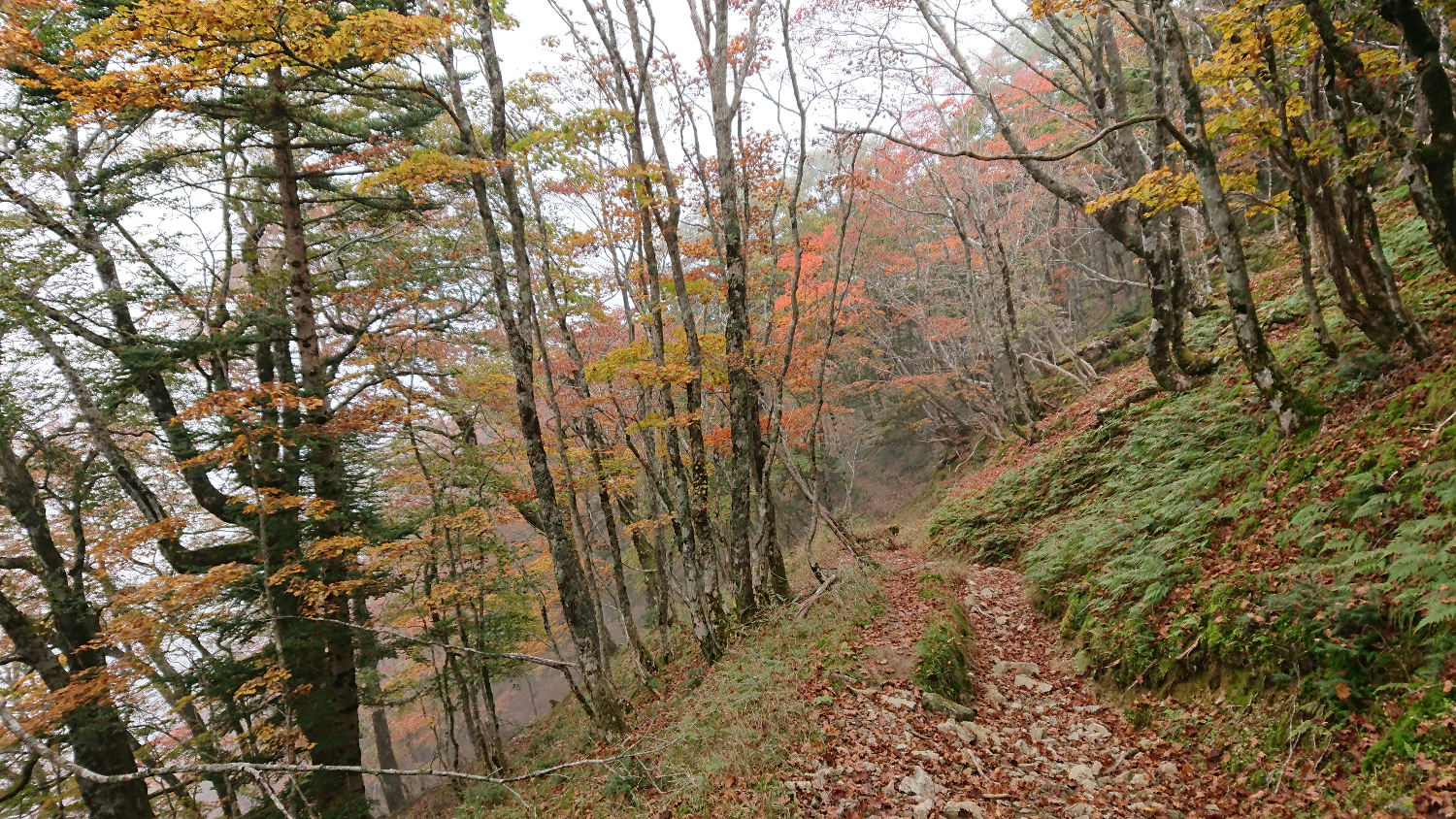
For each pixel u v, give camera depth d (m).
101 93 6.86
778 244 15.55
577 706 14.14
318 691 11.73
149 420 13.63
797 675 6.91
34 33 8.73
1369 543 4.58
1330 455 5.66
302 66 7.26
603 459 13.21
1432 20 6.21
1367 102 5.29
